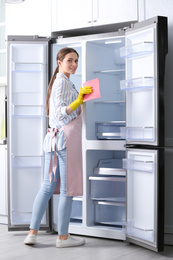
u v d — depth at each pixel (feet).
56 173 10.28
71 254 9.41
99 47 11.66
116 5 11.32
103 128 11.27
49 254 9.41
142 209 9.86
